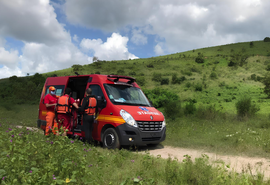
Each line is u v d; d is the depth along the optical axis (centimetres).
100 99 667
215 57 10206
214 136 869
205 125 1165
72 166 358
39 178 287
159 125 691
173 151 688
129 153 550
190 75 7081
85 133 693
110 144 635
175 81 5972
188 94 4394
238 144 715
